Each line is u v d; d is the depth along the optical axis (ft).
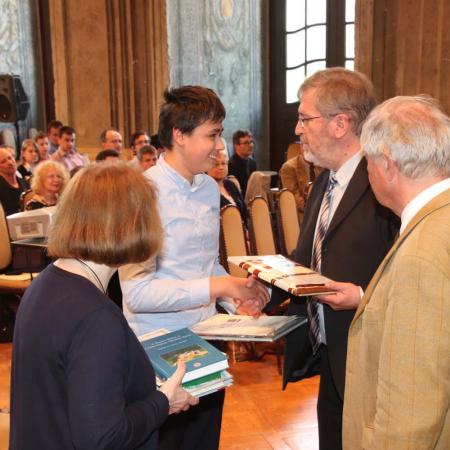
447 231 3.51
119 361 3.51
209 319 5.88
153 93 25.13
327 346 5.69
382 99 18.60
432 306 3.38
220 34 27.68
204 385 4.50
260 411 9.89
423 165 3.75
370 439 3.76
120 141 21.75
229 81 28.40
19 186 18.39
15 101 25.31
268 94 29.86
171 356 4.62
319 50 27.25
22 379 3.64
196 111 5.41
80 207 3.71
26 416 3.61
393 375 3.48
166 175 5.61
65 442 3.49
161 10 24.73
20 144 26.37
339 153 5.66
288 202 14.38
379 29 18.43
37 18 27.73
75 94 25.29
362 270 5.45
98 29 25.00
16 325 3.80
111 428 3.37
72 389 3.38
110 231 3.66
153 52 24.94
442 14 17.25
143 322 5.83
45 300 3.62
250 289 5.77
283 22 28.73
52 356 3.47
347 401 4.33
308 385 10.96
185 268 5.76
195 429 6.09
